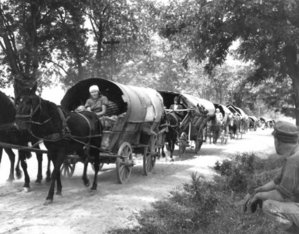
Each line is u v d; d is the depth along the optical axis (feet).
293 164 12.42
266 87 136.77
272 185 13.46
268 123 237.66
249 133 139.03
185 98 54.75
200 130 58.59
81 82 35.09
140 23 127.44
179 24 61.98
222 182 33.53
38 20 97.40
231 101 182.91
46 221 21.62
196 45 61.05
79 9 97.86
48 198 25.29
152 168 40.52
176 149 63.62
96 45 129.80
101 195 28.37
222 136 80.38
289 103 137.28
